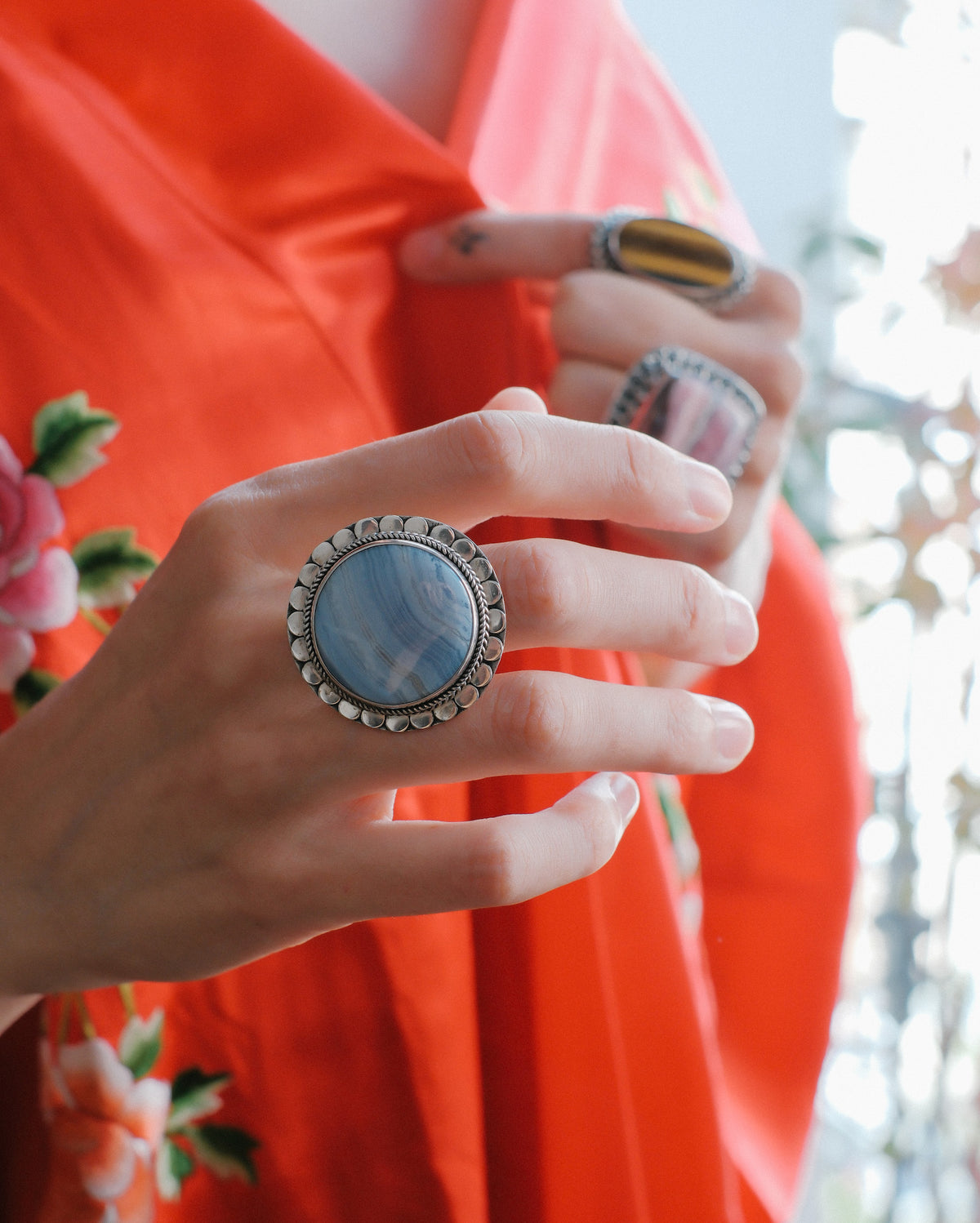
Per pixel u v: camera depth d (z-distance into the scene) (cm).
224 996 32
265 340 33
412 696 24
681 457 25
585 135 43
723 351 34
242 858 25
